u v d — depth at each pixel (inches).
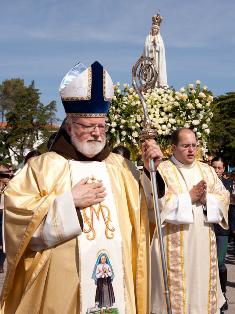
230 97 1930.4
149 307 131.3
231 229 346.9
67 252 120.3
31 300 120.4
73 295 119.3
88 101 126.0
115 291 122.4
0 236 324.8
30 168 127.7
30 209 119.4
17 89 2920.8
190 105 262.1
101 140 129.3
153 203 138.3
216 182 202.4
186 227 187.5
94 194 122.6
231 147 1836.9
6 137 1930.4
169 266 187.2
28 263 121.8
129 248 128.2
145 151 134.6
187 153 197.0
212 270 191.0
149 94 266.8
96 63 127.2
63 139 131.3
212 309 189.0
